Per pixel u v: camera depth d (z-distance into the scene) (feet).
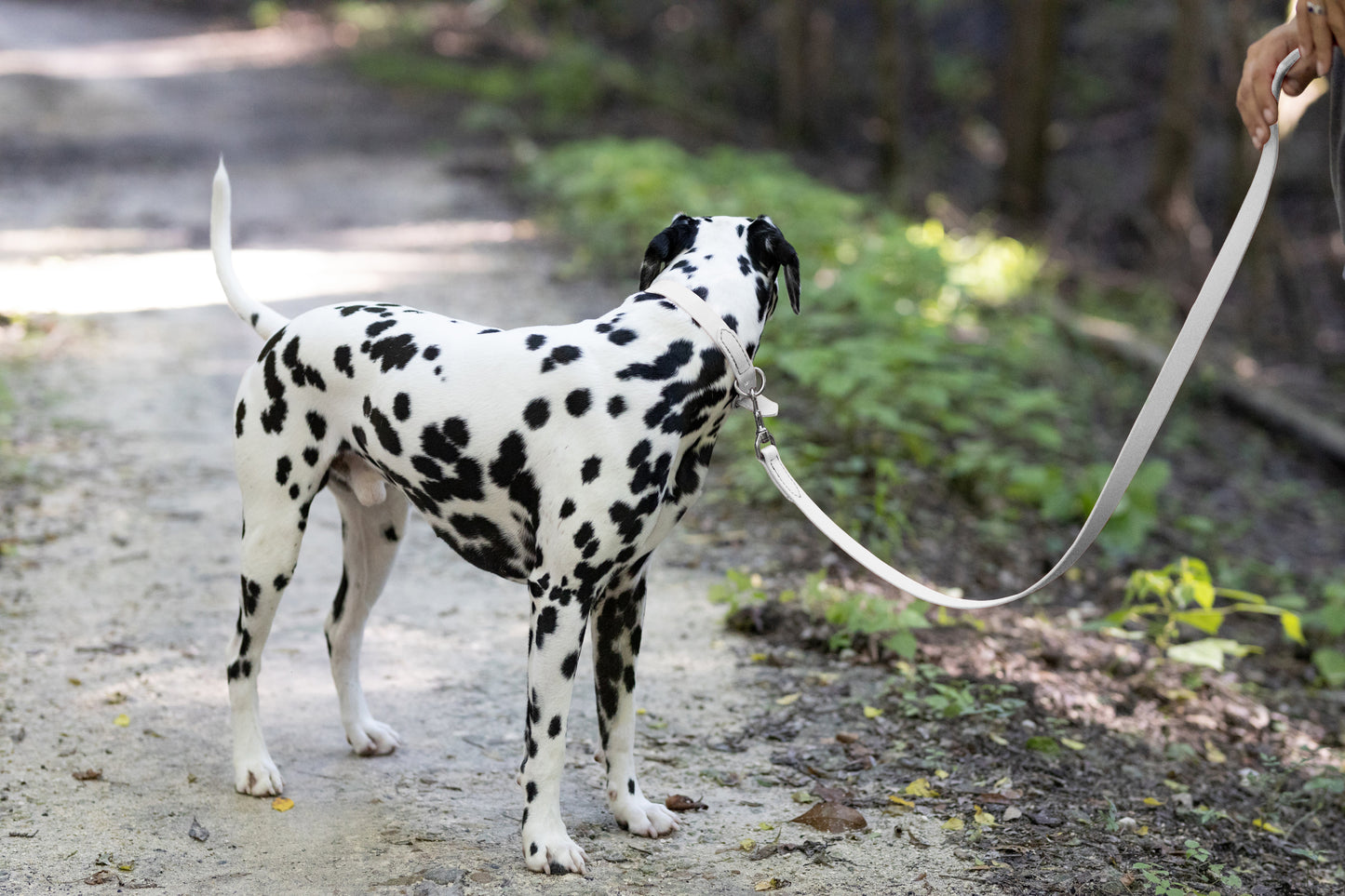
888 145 63.77
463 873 10.14
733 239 10.43
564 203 46.83
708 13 97.96
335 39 97.66
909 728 13.52
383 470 10.42
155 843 10.52
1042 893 10.30
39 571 16.56
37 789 11.30
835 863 10.66
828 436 23.27
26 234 38.29
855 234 36.04
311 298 32.07
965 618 17.15
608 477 9.62
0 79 68.85
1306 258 60.39
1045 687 15.03
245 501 11.02
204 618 15.53
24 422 22.20
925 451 22.18
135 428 22.53
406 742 12.67
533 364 9.85
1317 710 16.51
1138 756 13.70
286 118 67.41
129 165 52.60
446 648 15.08
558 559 9.78
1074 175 73.77
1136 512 21.84
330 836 10.74
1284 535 27.58
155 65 82.23
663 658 15.02
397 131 64.64
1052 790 12.44
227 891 9.80
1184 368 8.73
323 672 14.28
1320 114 65.67
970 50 92.68
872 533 19.72
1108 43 87.15
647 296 10.17
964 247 45.85
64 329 28.09
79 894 9.66
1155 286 49.88
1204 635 18.52
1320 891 11.19
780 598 15.98
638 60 91.61
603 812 11.43
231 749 12.33
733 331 10.05
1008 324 34.27
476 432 9.86
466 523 10.34
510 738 12.92
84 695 13.26
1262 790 13.33
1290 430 34.55
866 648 15.40
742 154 58.90
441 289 33.71
